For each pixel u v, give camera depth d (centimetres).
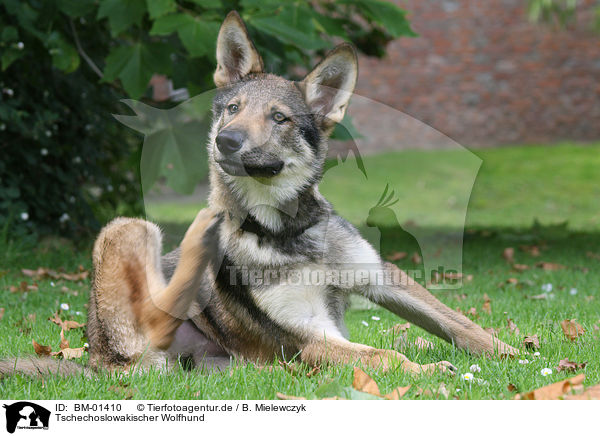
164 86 687
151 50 575
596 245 908
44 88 803
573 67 2103
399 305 389
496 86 2127
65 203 830
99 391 318
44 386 322
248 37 372
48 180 808
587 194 1459
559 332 438
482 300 558
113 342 377
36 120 773
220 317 382
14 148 778
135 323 374
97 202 898
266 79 363
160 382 329
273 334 367
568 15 1662
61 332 438
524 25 2105
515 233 1010
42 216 796
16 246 723
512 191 1498
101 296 382
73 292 588
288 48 660
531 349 395
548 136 2120
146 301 372
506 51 2120
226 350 388
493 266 748
